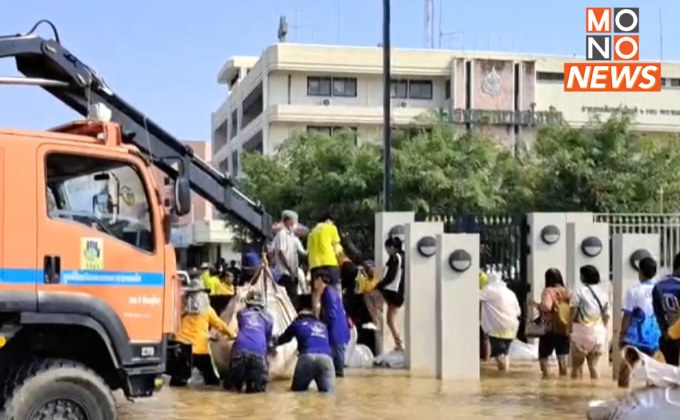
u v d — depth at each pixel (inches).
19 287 334.3
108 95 452.8
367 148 1510.8
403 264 679.1
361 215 1425.9
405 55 2273.6
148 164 370.9
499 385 562.3
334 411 458.6
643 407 332.5
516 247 757.9
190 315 542.6
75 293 345.4
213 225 2436.0
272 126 2223.2
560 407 478.9
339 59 2242.9
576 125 2308.1
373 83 2284.7
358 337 699.4
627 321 509.4
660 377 335.9
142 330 361.4
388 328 692.1
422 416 447.8
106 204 358.3
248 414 447.2
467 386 557.0
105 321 349.4
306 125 2215.8
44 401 333.7
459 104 2256.4
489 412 462.3
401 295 681.6
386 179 867.4
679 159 1430.9
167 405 473.1
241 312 535.8
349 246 839.7
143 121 462.9
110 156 359.9
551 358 680.4
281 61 2210.9
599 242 703.7
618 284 616.7
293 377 531.2
